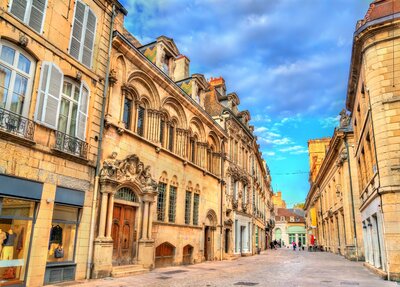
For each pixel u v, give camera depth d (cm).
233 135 3111
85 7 1359
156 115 1805
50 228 1112
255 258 2919
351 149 2886
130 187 1547
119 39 1522
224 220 2686
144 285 1152
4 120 979
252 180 3791
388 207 1401
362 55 1653
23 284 1015
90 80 1355
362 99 1845
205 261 2319
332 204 3866
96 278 1259
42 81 1111
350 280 1378
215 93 3155
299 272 1700
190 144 2262
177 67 2550
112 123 1441
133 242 1568
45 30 1154
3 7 1003
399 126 1444
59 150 1147
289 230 9694
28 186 1040
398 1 1538
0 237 967
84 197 1273
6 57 1016
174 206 1959
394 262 1369
